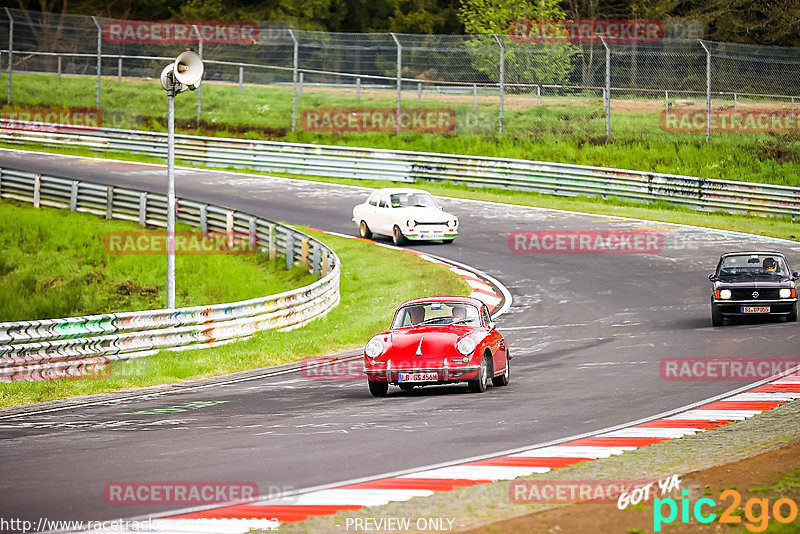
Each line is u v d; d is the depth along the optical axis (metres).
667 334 63.41
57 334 57.31
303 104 179.25
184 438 36.78
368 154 145.75
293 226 115.06
